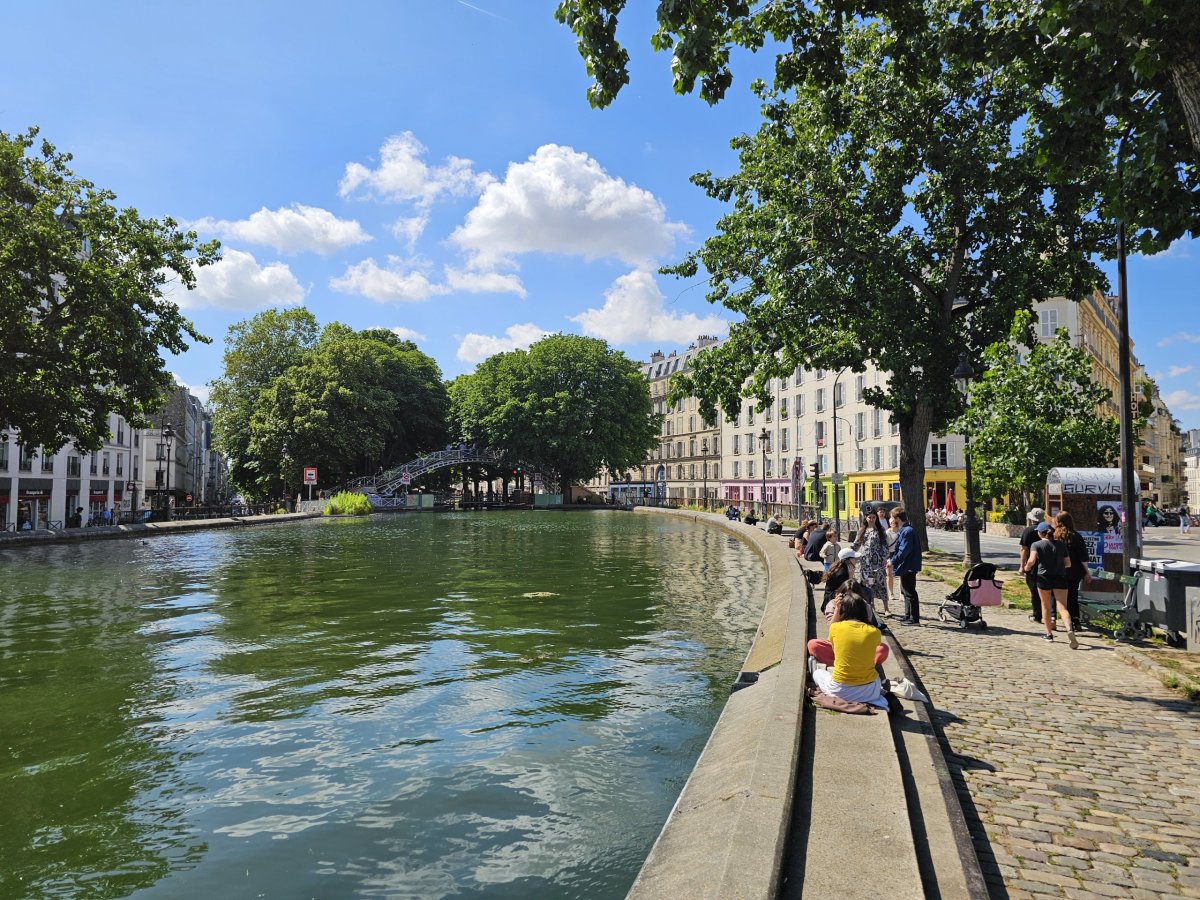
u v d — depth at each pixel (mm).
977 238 19406
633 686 8227
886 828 3711
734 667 9117
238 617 12797
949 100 18359
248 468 67938
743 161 21734
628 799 5281
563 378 72562
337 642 10633
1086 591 11664
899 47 8445
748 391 22625
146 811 5133
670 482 99250
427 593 15773
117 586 17062
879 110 18641
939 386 19641
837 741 5082
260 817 5020
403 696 7844
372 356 67375
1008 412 19219
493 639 10828
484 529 40594
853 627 5988
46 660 9609
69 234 26281
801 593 11938
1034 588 10844
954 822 3951
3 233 24266
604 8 7453
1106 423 19328
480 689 8109
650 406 77000
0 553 25859
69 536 30156
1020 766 5098
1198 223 7059
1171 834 4062
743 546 28781
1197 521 52562
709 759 5383
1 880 4246
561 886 4137
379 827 4863
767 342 21422
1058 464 18453
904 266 19766
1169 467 109000
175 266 29391
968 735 5750
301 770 5836
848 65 19188
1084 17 5723
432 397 78500
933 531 38156
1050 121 7480
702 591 16078
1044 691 7043
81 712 7336
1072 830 4117
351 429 62750
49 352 25531
